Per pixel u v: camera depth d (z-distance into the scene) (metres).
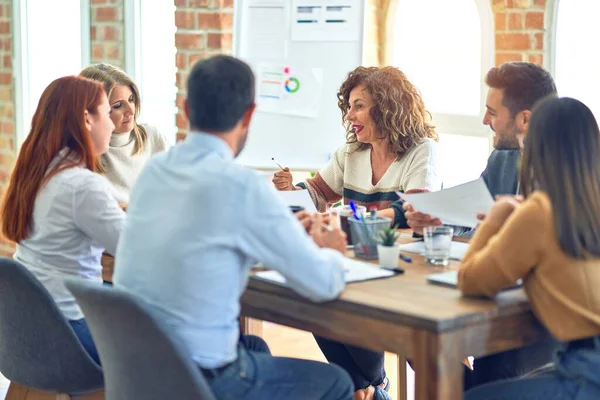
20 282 2.38
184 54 4.66
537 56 3.93
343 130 4.11
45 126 2.63
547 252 2.02
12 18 5.54
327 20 4.07
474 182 2.44
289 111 4.16
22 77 5.59
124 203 3.19
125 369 2.05
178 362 1.93
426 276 2.31
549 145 2.08
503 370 2.63
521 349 2.62
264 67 4.18
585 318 2.01
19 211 2.64
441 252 2.45
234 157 2.12
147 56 5.09
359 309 2.04
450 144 4.55
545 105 2.13
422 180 3.19
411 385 3.90
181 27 4.64
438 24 4.52
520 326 2.10
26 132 5.65
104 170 3.58
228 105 2.03
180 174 2.01
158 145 3.74
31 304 2.41
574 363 2.04
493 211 2.14
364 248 2.51
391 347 2.00
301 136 4.17
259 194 1.97
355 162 3.42
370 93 3.25
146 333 1.93
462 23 4.41
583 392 2.02
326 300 2.09
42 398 2.71
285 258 1.98
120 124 3.54
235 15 4.21
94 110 2.69
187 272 1.98
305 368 2.22
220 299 2.01
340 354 3.03
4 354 2.56
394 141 3.26
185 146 2.07
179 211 1.99
